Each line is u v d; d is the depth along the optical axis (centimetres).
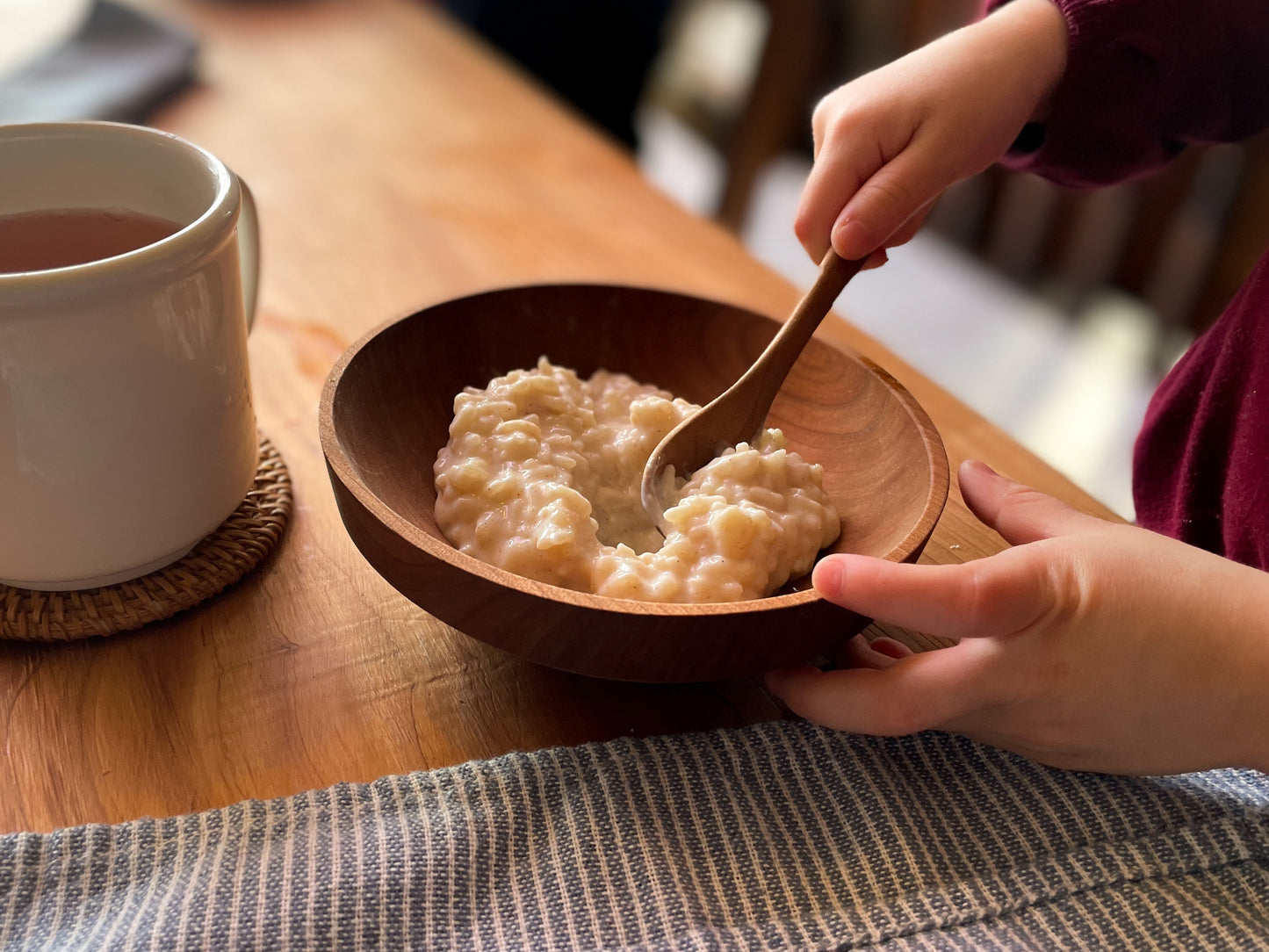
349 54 70
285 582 32
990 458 39
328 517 34
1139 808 27
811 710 28
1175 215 89
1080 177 41
